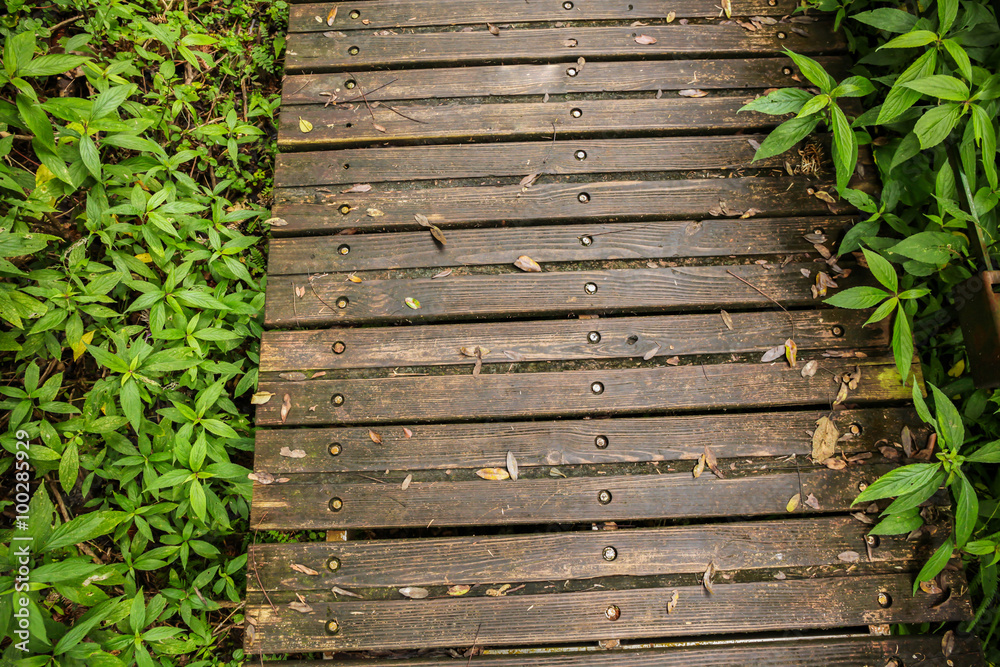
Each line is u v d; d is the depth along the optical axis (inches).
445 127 112.0
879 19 103.0
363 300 108.3
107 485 109.4
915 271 103.3
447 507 104.1
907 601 102.0
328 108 112.7
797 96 102.2
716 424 105.4
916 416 105.3
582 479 104.5
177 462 106.6
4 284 102.8
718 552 103.2
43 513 98.5
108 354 102.7
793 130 102.4
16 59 100.0
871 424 105.2
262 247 118.3
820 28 114.0
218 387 105.7
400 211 110.1
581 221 110.3
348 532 106.8
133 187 110.9
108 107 104.8
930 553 102.7
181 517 108.4
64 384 110.3
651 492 104.2
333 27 115.0
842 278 107.8
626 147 111.2
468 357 107.0
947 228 102.8
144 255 110.0
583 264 109.0
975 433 106.4
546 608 102.4
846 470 104.3
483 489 104.4
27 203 104.6
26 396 103.5
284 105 112.8
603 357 106.9
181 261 111.7
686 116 112.0
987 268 100.2
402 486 104.5
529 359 106.8
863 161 110.4
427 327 107.7
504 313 108.0
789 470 104.5
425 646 101.9
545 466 104.9
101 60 115.6
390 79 113.3
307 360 107.1
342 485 104.6
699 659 101.3
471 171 110.9
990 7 102.1
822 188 109.8
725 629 101.8
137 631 101.4
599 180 110.7
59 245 110.2
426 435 105.5
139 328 108.3
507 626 102.2
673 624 102.0
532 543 103.6
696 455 104.9
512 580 103.0
